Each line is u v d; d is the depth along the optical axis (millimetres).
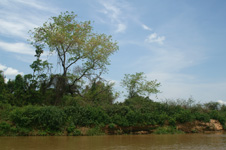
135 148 12055
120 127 21000
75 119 19547
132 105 24234
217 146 13117
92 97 27828
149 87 34625
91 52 27516
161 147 12555
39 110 18547
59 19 27250
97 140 15523
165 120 24266
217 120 28562
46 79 26625
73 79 27719
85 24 27766
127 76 35500
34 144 12922
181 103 29047
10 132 17312
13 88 26797
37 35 26859
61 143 13539
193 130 24422
